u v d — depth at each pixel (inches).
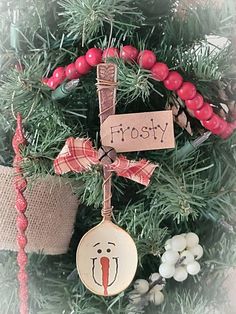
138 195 14.4
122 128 12.5
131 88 12.1
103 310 14.0
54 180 13.8
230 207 14.1
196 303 14.2
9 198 13.7
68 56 13.6
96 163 12.4
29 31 13.5
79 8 12.1
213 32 13.8
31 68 12.6
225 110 14.2
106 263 13.0
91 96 13.7
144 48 12.8
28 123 13.6
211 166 13.6
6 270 14.5
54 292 14.3
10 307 14.4
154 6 13.6
